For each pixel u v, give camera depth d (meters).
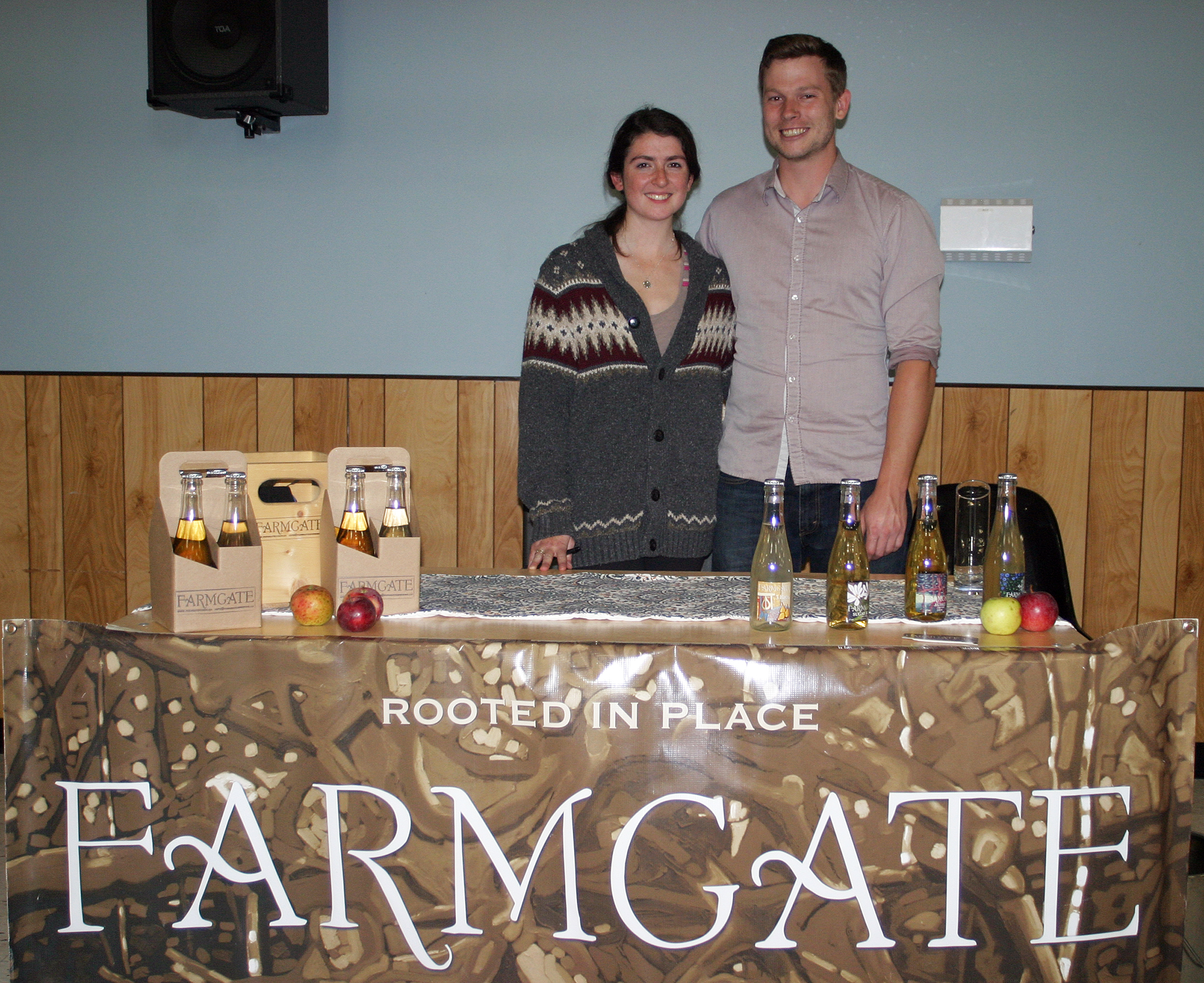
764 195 2.21
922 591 1.43
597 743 1.27
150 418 2.77
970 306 2.67
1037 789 1.25
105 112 2.73
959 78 2.61
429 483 2.77
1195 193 2.61
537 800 1.28
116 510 2.78
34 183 2.76
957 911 1.26
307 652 1.28
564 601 1.55
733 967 1.28
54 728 1.29
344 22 2.67
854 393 2.14
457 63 2.68
